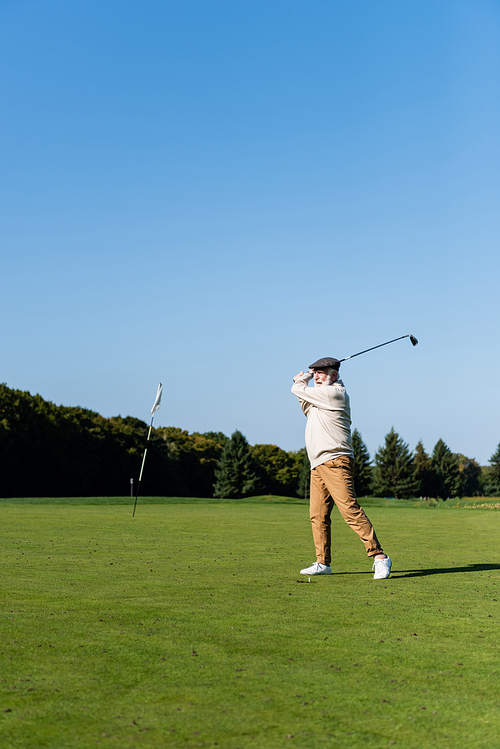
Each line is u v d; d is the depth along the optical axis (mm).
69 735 2451
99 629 4078
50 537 10414
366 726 2547
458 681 3096
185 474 83938
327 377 7215
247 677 3137
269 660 3418
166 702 2797
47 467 57562
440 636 3951
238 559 7863
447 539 11000
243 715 2654
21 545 9156
